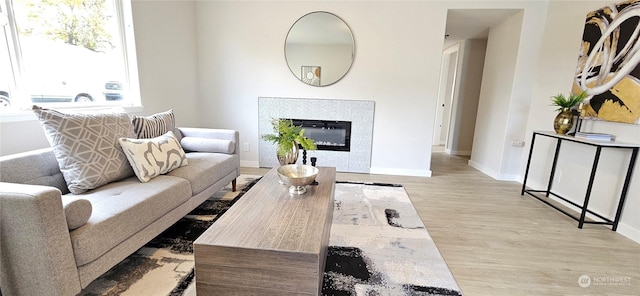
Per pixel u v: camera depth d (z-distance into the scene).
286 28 3.64
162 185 1.83
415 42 3.52
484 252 1.92
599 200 2.46
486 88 4.14
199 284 1.22
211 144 2.78
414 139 3.76
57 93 2.25
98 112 2.03
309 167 2.02
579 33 2.78
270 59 3.75
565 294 1.53
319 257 1.14
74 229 1.24
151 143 2.04
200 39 3.78
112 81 2.74
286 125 2.21
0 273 1.18
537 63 3.39
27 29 2.01
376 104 3.72
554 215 2.57
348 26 3.56
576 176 2.72
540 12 3.29
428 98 3.64
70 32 2.33
